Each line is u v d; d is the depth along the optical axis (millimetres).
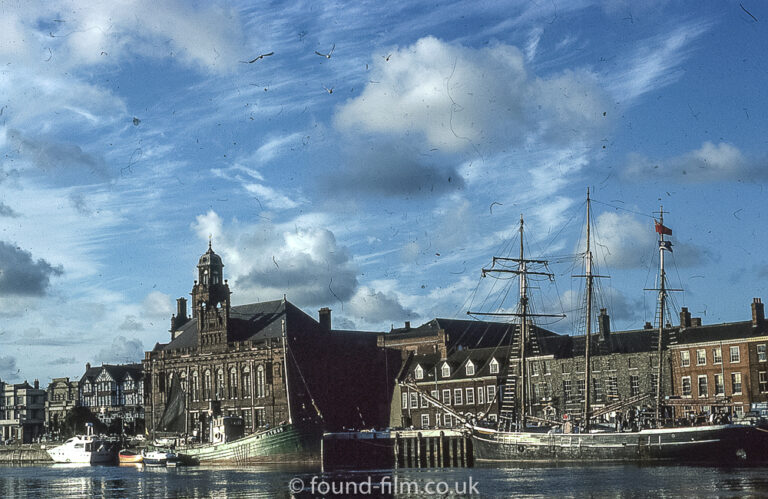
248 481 116188
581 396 149875
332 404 176000
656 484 89625
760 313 135250
